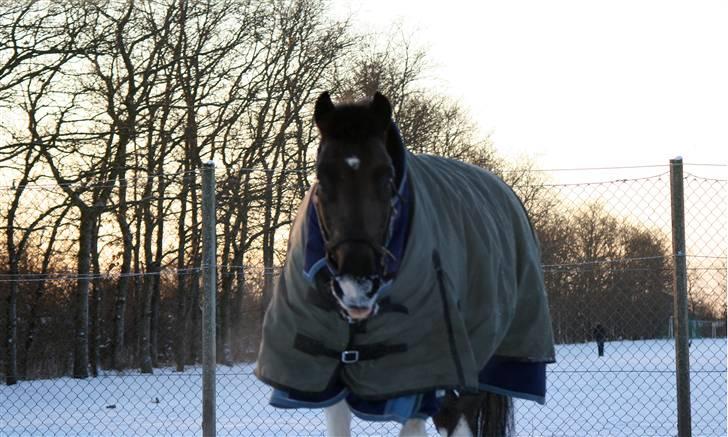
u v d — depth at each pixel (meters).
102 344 25.77
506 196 5.23
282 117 26.58
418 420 4.25
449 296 4.07
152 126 22.95
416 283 3.94
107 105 22.30
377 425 9.23
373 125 3.69
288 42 26.44
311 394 4.10
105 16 22.14
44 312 22.73
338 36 26.94
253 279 22.25
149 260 23.89
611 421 9.80
